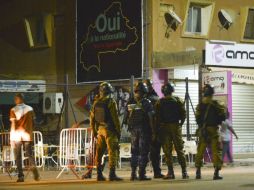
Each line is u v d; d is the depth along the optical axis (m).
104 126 26.11
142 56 44.31
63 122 49.38
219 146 26.64
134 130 26.44
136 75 44.66
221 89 38.12
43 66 52.59
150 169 34.19
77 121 48.81
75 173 28.97
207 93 26.80
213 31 48.00
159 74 44.81
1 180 28.81
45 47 52.41
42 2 52.69
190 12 47.12
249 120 49.19
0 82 47.66
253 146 49.06
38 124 50.19
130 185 24.00
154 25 44.78
